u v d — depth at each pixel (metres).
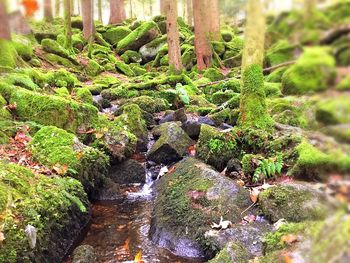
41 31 14.36
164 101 9.16
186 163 5.27
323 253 1.18
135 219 4.70
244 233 3.62
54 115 6.12
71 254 3.86
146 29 17.69
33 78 8.35
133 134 6.71
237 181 4.89
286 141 5.15
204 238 3.75
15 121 5.84
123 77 14.58
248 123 5.87
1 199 3.57
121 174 5.88
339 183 1.00
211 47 14.21
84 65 13.74
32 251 3.35
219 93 9.70
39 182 4.20
